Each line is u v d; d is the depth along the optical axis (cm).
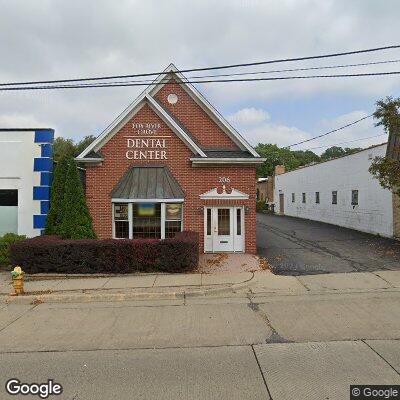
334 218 2686
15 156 1554
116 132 1551
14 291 988
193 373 530
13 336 707
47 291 1002
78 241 1211
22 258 1198
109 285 1049
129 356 599
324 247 1686
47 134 1555
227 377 515
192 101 1655
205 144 1641
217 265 1288
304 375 515
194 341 657
